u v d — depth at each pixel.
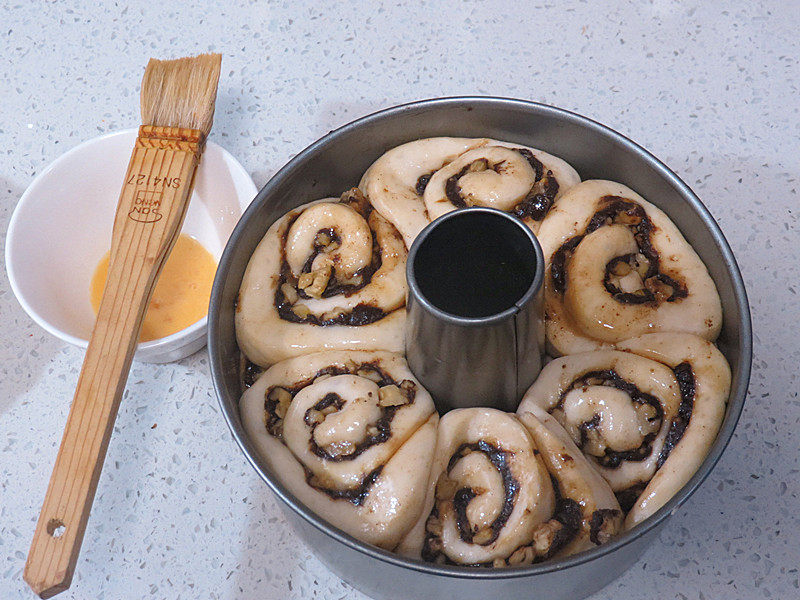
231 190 0.60
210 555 0.57
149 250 0.55
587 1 0.71
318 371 0.52
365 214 0.56
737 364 0.49
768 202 0.64
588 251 0.52
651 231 0.54
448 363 0.50
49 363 0.62
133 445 0.60
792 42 0.69
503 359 0.49
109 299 0.54
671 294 0.53
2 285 0.64
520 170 0.55
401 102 0.68
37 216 0.60
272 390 0.52
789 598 0.55
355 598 0.56
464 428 0.51
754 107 0.67
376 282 0.53
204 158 0.60
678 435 0.50
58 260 0.60
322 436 0.50
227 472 0.59
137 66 0.70
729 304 0.52
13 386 0.62
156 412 0.61
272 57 0.70
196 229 0.62
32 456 0.60
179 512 0.58
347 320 0.53
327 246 0.55
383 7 0.71
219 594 0.56
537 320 0.49
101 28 0.71
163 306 0.60
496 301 0.49
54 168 0.60
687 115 0.67
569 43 0.69
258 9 0.71
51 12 0.72
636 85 0.68
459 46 0.70
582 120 0.54
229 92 0.69
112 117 0.69
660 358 0.51
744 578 0.56
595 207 0.54
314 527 0.46
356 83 0.69
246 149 0.67
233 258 0.52
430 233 0.48
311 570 0.57
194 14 0.71
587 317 0.52
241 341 0.53
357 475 0.49
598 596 0.56
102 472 0.59
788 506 0.57
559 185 0.56
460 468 0.50
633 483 0.50
